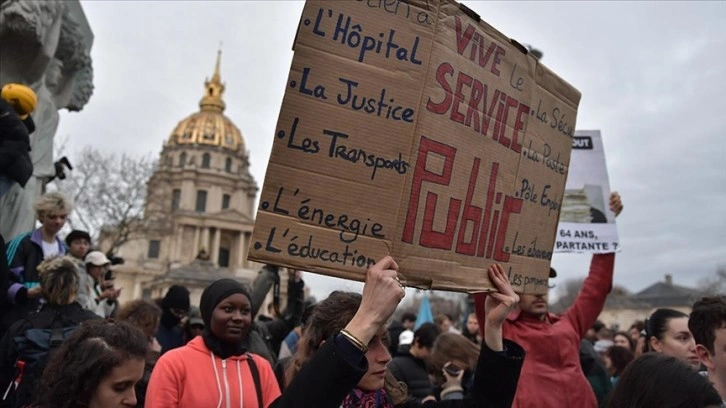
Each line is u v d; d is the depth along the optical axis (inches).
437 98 91.5
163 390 122.0
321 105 81.6
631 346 316.5
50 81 367.2
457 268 94.9
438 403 102.4
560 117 121.7
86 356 87.7
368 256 83.3
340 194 81.9
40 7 300.2
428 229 90.2
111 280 238.2
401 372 207.3
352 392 90.6
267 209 78.1
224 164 3826.3
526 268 112.4
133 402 90.4
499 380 98.3
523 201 111.2
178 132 3900.1
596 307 167.3
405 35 88.4
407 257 86.9
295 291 239.1
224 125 4008.4
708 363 119.0
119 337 91.0
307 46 81.4
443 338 201.3
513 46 108.1
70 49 385.4
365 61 84.7
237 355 135.0
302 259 78.8
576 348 153.9
